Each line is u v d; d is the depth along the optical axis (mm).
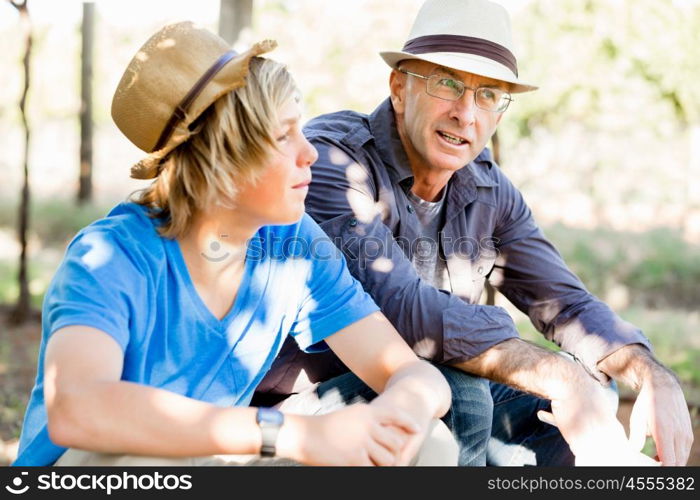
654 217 11492
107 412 1504
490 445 2477
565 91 11523
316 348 2123
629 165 12023
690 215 11438
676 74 11180
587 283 9172
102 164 15961
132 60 1742
